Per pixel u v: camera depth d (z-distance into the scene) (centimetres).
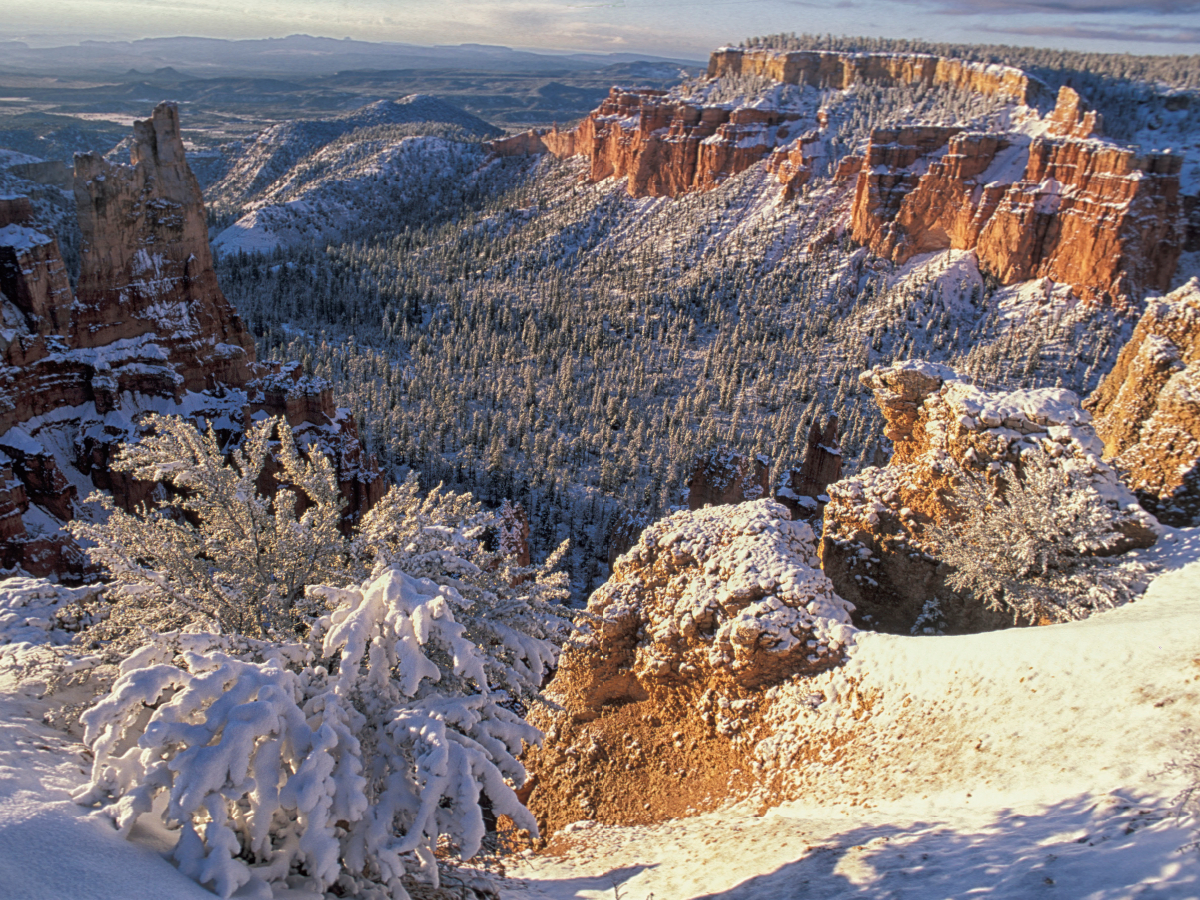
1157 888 937
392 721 1184
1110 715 1479
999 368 19162
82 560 3941
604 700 2525
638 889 1544
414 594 1230
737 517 2502
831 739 1877
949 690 1769
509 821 2466
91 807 982
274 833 1078
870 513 3053
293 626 1505
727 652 2155
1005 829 1255
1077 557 2458
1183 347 3472
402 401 18162
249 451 1714
